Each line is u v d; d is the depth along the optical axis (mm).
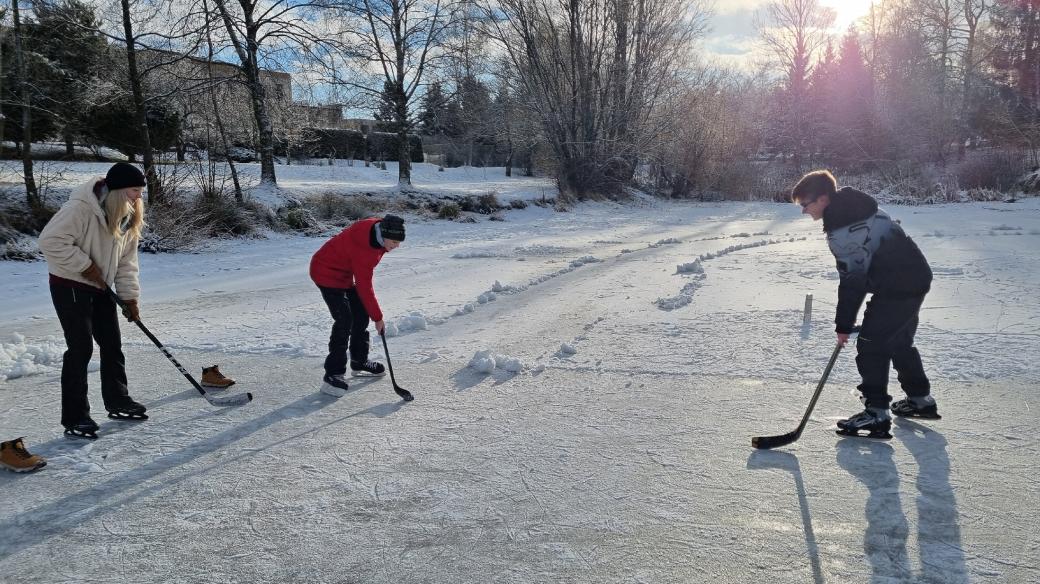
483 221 21891
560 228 20156
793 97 51438
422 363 5605
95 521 3098
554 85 28938
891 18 45906
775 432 3982
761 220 23062
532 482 3402
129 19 14836
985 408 4234
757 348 5715
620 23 29125
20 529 3031
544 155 31969
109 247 4102
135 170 4094
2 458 3613
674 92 32188
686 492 3264
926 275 3729
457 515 3096
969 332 5918
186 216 14555
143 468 3652
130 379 5309
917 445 3746
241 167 25891
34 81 15727
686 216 25156
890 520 2971
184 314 7898
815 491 3248
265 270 11891
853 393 4586
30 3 14312
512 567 2682
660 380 4977
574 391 4793
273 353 6059
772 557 2711
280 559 2771
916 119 40156
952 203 28016
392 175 31953
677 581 2566
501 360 5430
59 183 15477
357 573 2666
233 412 4512
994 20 41375
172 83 17375
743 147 37156
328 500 3260
